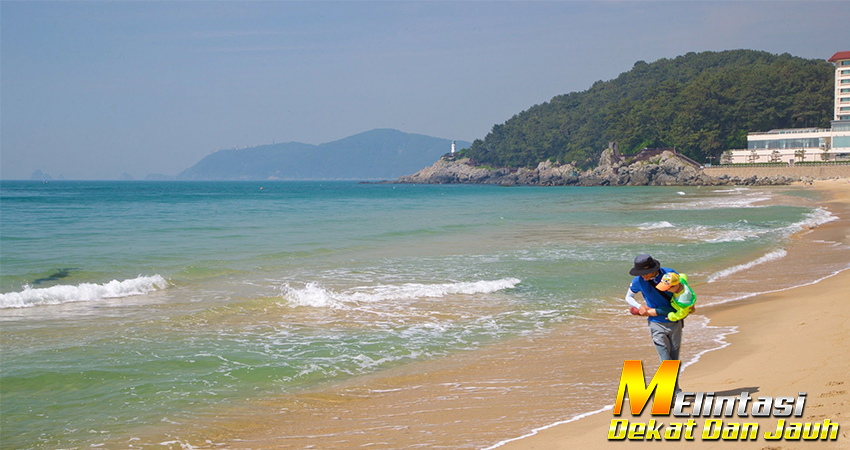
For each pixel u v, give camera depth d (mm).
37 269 16406
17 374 7988
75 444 6016
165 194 98875
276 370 8492
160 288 14492
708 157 140375
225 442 6062
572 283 15297
